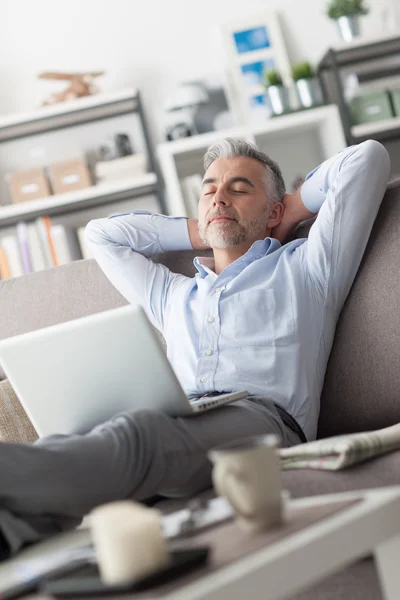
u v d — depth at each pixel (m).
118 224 2.05
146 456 1.23
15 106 4.27
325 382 1.72
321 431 1.72
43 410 1.44
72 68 4.27
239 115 4.21
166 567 0.76
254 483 0.85
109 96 4.01
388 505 0.85
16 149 4.25
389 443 1.19
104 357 1.37
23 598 0.84
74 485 1.12
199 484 1.33
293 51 4.29
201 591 0.72
